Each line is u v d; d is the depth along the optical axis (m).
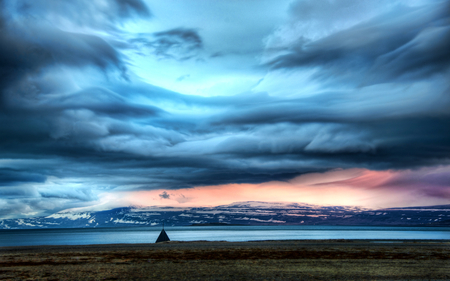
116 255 33.88
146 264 25.56
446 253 34.88
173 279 18.59
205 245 51.44
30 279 18.78
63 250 44.19
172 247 47.03
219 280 18.25
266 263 25.97
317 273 20.69
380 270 21.92
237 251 37.88
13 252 40.88
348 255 32.53
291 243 56.41
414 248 42.66
